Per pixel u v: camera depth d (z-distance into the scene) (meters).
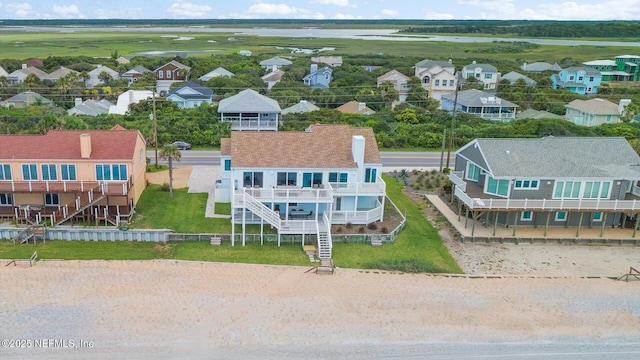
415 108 92.31
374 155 43.75
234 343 27.17
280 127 74.88
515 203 41.12
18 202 41.53
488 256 39.25
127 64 142.25
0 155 40.91
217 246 38.81
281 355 26.41
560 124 78.12
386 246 40.19
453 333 28.97
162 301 30.67
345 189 41.66
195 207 45.09
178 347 26.59
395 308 31.20
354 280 34.53
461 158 49.12
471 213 46.34
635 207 41.78
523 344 28.27
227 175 46.25
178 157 47.38
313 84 121.69
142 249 37.81
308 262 36.94
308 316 29.91
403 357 26.69
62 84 101.69
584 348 28.17
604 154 44.62
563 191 42.72
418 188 53.84
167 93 99.81
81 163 41.56
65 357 25.34
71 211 39.88
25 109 82.50
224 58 158.00
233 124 72.62
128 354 25.83
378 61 167.62
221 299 31.23
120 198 41.16
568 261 38.97
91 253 36.75
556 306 32.31
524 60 181.00
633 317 31.44
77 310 29.30
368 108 92.00
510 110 96.25
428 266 36.94
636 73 153.62
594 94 123.62
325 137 44.25
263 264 36.25
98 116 78.69
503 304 32.25
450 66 131.12
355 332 28.62
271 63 145.25
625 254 40.56
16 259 35.16
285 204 41.81
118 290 31.69
